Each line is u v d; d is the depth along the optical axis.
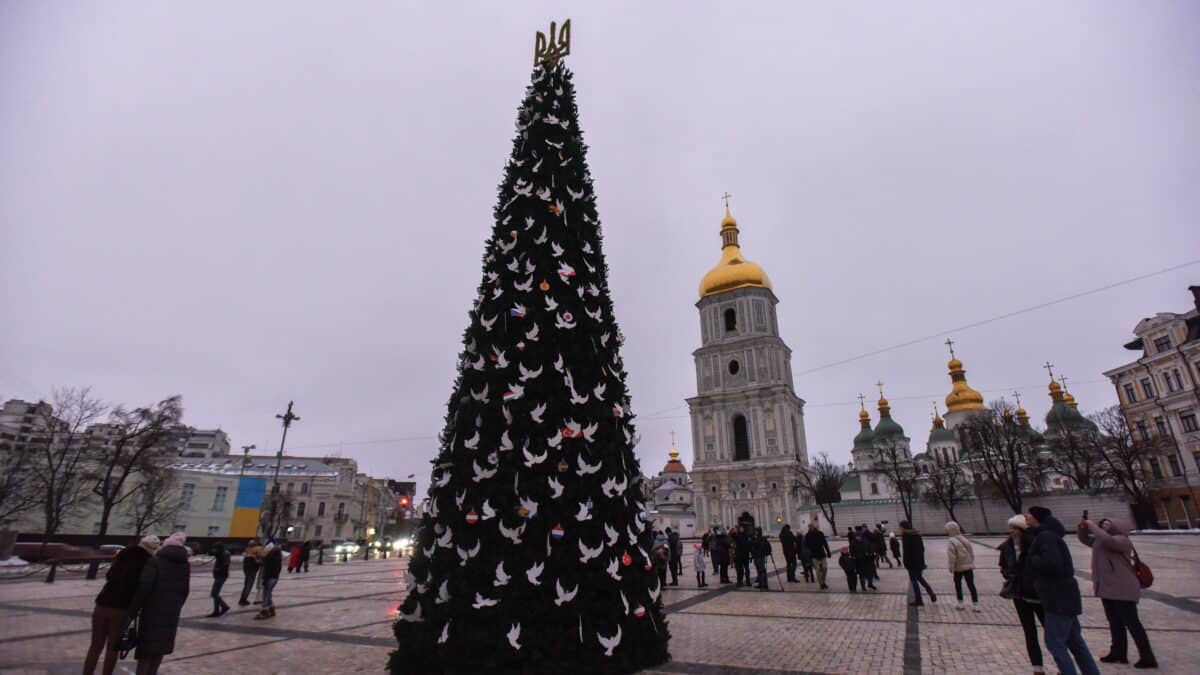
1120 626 7.70
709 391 74.19
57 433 42.66
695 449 72.56
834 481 76.88
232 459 88.00
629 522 8.11
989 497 57.59
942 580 17.97
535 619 7.15
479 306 8.88
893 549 24.28
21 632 10.61
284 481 77.38
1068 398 77.62
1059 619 6.39
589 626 7.24
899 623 10.77
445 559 7.50
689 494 97.81
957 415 83.88
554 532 7.33
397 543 60.06
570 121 10.23
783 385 68.56
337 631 11.02
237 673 7.88
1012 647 8.61
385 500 113.25
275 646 9.62
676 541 19.77
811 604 13.72
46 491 42.81
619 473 8.14
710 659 8.16
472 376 8.39
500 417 7.96
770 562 29.02
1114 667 7.47
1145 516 49.72
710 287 79.44
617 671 7.24
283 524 69.81
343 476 83.56
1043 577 6.58
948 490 60.62
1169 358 52.06
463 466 7.86
